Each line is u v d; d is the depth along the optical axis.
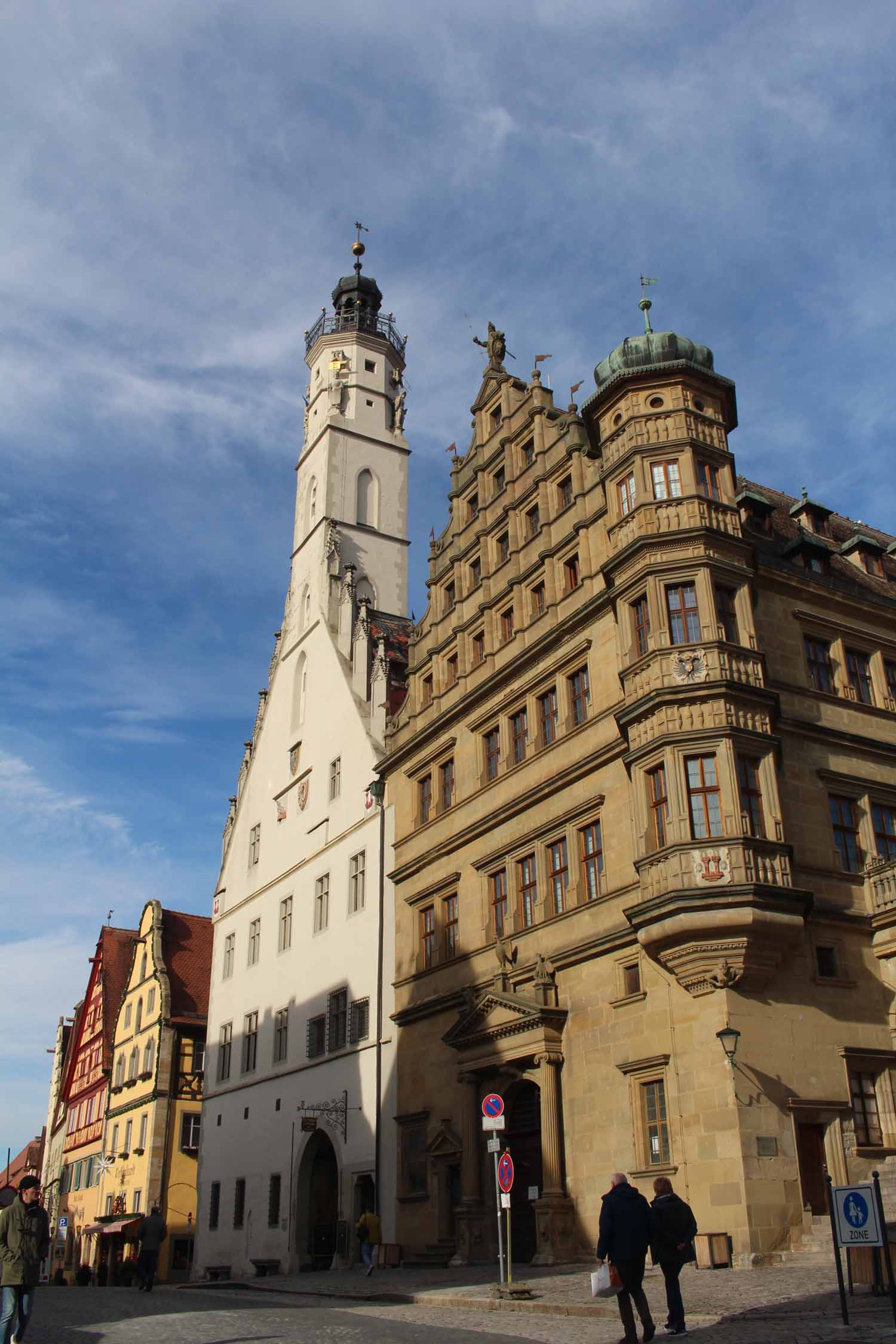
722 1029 23.20
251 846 51.94
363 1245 31.36
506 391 37.31
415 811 38.22
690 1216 14.12
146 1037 61.84
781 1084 23.45
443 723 36.94
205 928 67.12
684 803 24.94
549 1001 28.11
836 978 25.55
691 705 25.69
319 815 45.25
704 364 30.02
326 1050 40.53
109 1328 17.11
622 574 28.05
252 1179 44.19
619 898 27.06
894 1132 24.77
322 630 48.38
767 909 23.83
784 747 27.72
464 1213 29.78
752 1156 22.33
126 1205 59.03
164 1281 54.38
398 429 56.12
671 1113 23.92
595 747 29.03
